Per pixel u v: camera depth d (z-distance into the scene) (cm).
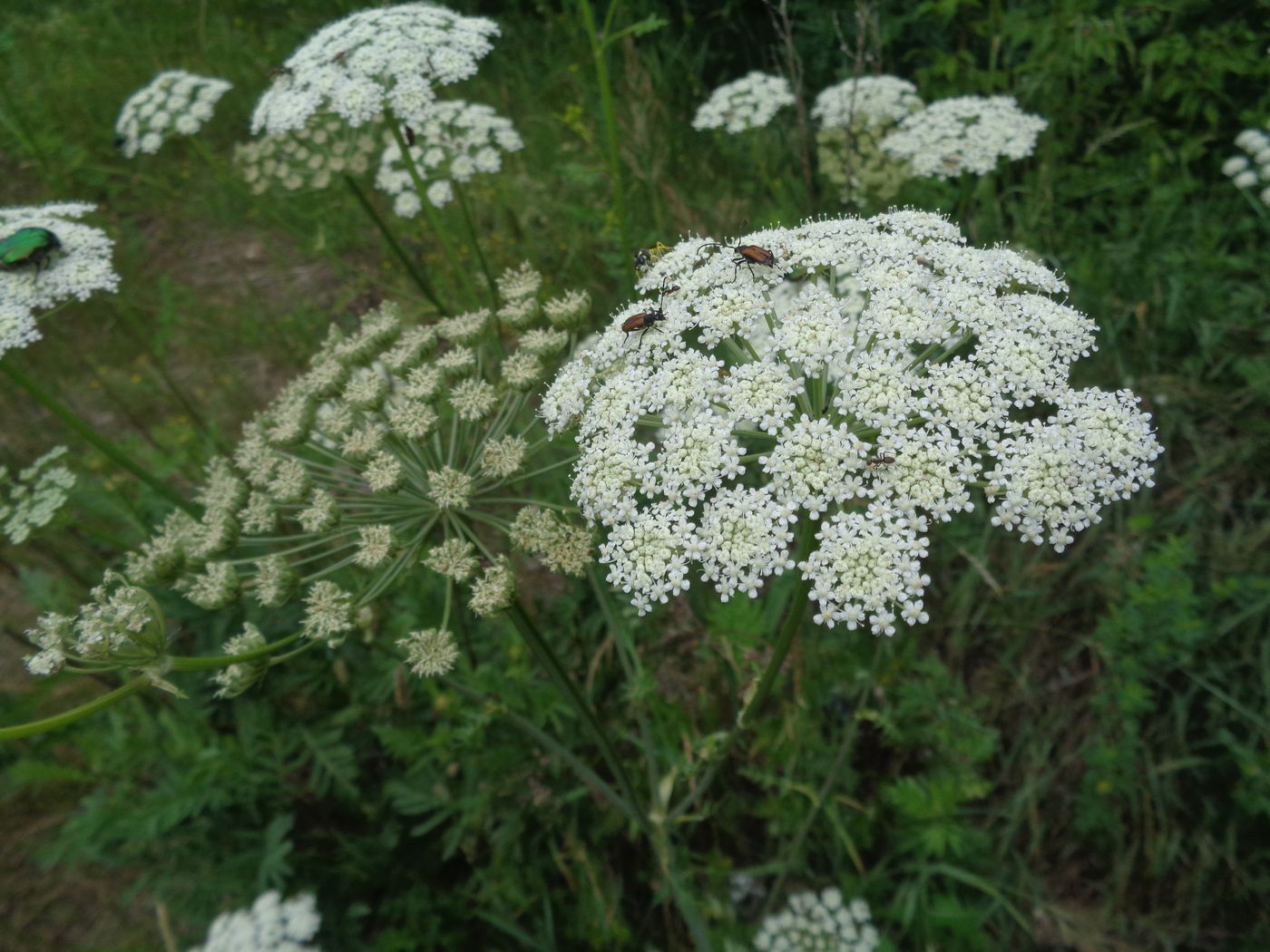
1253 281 41
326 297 54
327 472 28
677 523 20
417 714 35
